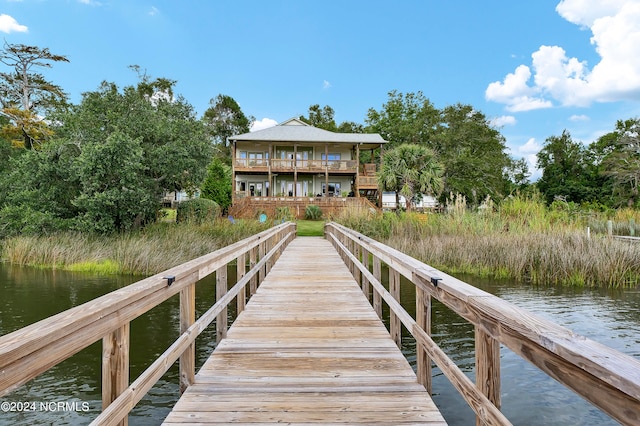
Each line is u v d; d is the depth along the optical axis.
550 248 10.64
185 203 19.91
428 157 22.48
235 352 3.68
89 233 15.82
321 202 27.75
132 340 6.21
